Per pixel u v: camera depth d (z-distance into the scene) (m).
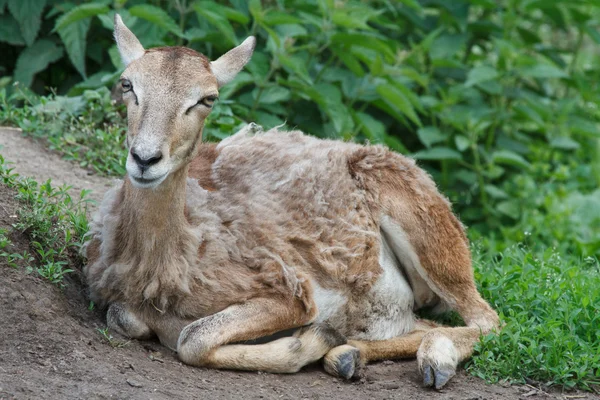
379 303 15.84
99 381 12.25
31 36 22.77
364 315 15.75
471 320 15.95
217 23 20.53
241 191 15.40
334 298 15.32
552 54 29.62
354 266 15.48
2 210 15.32
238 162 15.80
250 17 23.42
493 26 28.06
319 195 15.62
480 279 17.34
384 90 21.91
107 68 23.66
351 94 23.52
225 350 13.68
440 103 25.30
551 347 14.57
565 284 16.72
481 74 25.03
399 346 15.50
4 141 19.48
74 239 15.77
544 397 13.89
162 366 13.34
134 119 13.02
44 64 22.83
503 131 27.97
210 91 13.34
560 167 26.84
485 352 14.77
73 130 20.12
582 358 14.46
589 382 14.30
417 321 16.81
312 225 15.44
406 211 16.03
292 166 15.80
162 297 13.81
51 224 15.53
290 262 14.85
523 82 29.45
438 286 16.20
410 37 27.22
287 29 22.50
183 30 22.52
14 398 11.34
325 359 14.46
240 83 20.95
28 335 13.01
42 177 18.11
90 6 20.42
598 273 18.23
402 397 13.54
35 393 11.57
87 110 20.78
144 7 20.34
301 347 14.18
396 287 16.09
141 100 12.96
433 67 26.86
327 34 22.56
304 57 23.55
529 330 15.12
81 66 21.67
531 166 26.41
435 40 26.59
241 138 16.80
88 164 19.52
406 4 24.66
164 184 13.25
